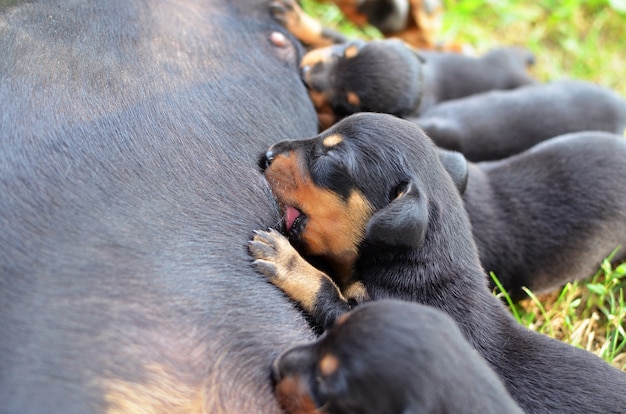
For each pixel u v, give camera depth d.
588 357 0.56
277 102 0.61
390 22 0.83
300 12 0.72
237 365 0.49
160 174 0.52
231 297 0.51
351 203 0.57
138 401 0.46
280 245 0.54
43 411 0.45
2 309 0.46
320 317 0.54
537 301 0.65
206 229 0.52
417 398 0.47
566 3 0.90
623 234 0.68
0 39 0.53
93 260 0.48
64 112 0.52
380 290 0.58
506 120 0.77
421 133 0.59
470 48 0.88
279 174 0.58
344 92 0.70
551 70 0.88
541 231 0.68
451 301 0.57
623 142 0.71
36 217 0.48
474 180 0.69
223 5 0.62
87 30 0.56
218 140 0.55
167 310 0.48
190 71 0.57
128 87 0.54
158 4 0.59
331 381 0.48
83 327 0.47
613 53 0.89
